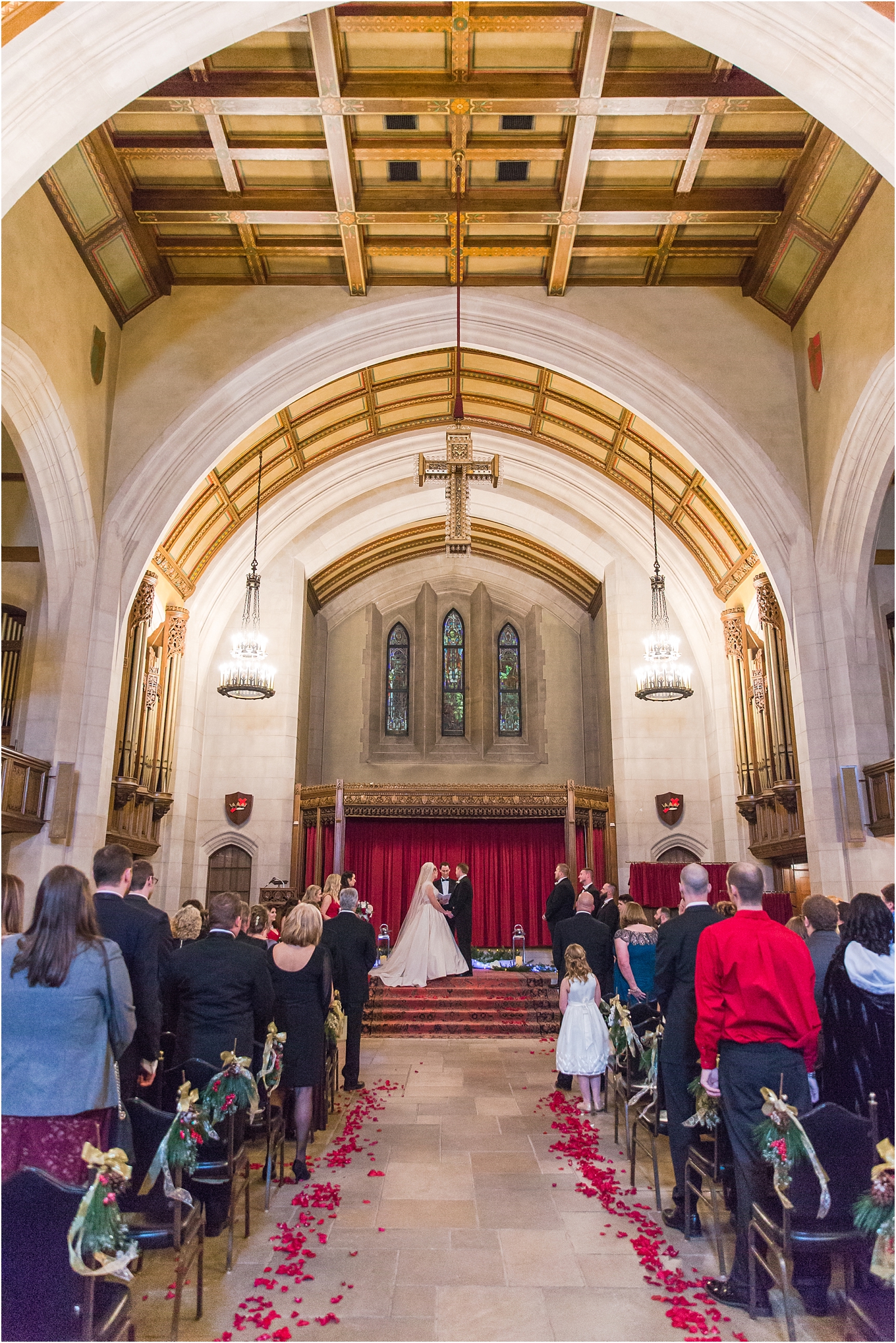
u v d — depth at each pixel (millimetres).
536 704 20203
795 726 11359
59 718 10461
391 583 20828
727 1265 4285
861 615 10922
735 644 14977
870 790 10367
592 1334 3631
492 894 17781
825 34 6035
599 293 12273
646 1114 5438
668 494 15109
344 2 6285
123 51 5926
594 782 19234
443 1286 4062
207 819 16406
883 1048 3898
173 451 11656
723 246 11328
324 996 5789
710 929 4164
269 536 16812
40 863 10016
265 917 6820
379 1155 6102
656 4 6293
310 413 14406
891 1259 3062
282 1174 5449
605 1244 4559
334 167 9781
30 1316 2547
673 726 16797
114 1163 2791
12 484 11570
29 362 9141
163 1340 3543
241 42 8508
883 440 9977
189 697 15836
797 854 13562
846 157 9195
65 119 5992
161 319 12125
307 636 18469
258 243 11344
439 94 8953
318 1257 4387
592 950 8555
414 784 17328
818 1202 3477
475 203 10500
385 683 20734
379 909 17609
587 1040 7254
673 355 11992
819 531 11242
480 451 16828
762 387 11859
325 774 19750
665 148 9664
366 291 12242
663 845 16406
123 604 11359
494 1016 11672
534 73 8945
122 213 10297
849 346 10203
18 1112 3098
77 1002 3205
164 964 4836
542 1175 5656
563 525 17562
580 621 20516
